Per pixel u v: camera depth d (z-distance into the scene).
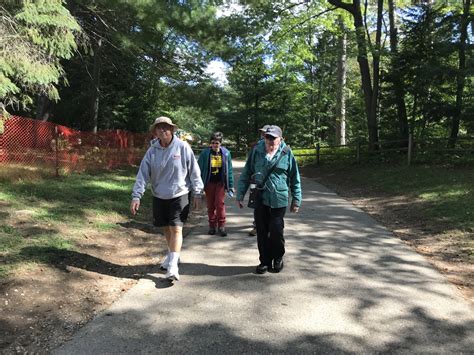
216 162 6.94
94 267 5.06
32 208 7.08
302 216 8.62
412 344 3.56
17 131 9.62
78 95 23.98
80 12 15.72
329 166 19.56
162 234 6.80
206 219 8.37
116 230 6.65
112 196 8.84
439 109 16.70
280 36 21.44
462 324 3.92
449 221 7.73
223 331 3.70
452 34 16.56
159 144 4.84
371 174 14.77
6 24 8.98
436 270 5.38
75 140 11.63
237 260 5.66
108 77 24.05
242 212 9.05
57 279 4.56
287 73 31.98
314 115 39.09
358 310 4.16
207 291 4.55
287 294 4.51
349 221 8.27
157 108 26.05
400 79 18.30
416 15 17.73
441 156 15.20
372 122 19.27
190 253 5.96
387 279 5.01
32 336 3.53
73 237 5.91
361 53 18.53
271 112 35.41
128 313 3.99
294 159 5.21
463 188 10.17
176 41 16.61
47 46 9.25
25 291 4.20
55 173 10.34
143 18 14.09
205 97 18.08
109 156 13.73
